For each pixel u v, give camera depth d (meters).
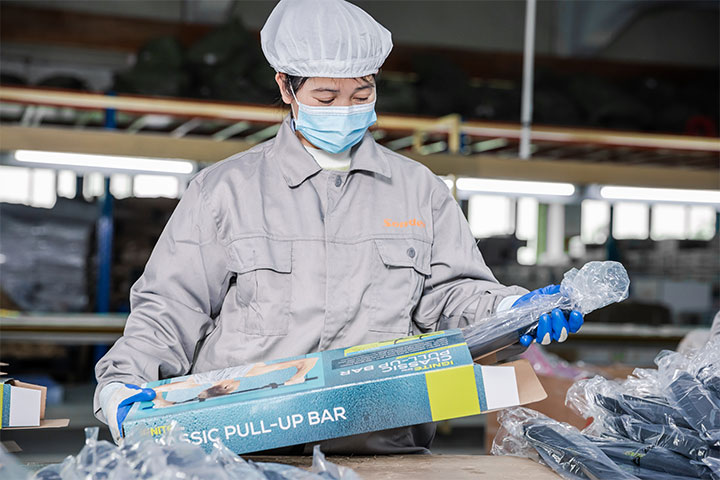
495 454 1.51
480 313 1.45
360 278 1.47
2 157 3.65
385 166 1.54
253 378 1.25
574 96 5.96
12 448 1.35
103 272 5.43
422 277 1.53
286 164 1.50
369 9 8.95
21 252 5.34
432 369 1.21
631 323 5.18
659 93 6.21
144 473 0.90
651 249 7.25
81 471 0.94
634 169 3.87
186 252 1.45
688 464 1.19
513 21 9.27
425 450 1.49
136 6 8.10
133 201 5.60
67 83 5.72
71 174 8.82
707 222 11.70
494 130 4.43
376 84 1.55
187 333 1.45
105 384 1.33
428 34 9.08
